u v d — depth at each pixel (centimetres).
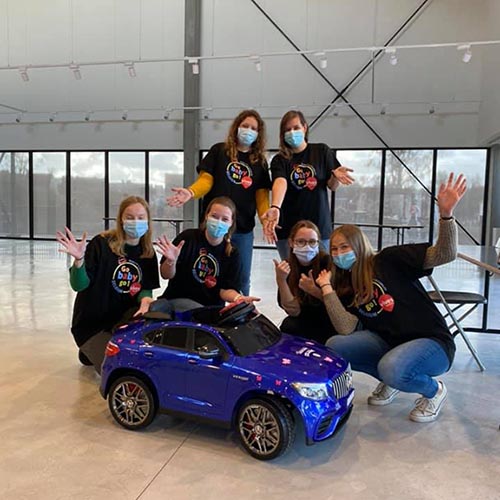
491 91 886
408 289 274
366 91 1056
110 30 1154
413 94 1035
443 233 254
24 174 1269
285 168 338
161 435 253
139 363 254
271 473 218
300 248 299
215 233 309
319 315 317
